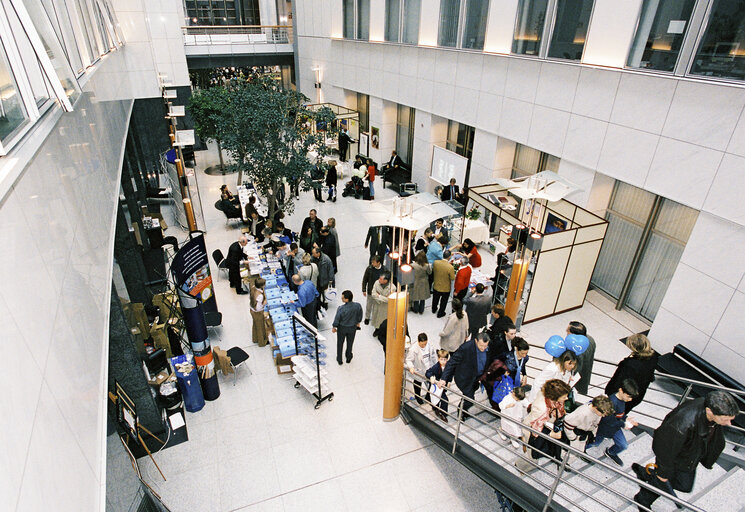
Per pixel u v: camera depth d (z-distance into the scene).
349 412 7.72
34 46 3.25
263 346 9.22
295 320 7.78
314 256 9.82
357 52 18.80
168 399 7.55
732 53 6.96
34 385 1.95
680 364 8.16
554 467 5.68
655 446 4.43
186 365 7.53
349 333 8.36
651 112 8.27
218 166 20.00
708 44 7.25
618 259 10.48
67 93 4.00
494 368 6.61
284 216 14.18
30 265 2.23
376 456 6.97
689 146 7.71
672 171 8.06
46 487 1.84
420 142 16.20
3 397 1.58
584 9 9.38
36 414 1.90
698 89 7.41
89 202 4.32
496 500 6.38
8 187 2.04
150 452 6.93
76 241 3.42
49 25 3.98
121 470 4.98
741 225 7.12
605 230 9.51
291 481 6.56
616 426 5.30
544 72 10.55
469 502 6.36
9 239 2.00
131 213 11.07
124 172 10.59
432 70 14.57
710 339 7.84
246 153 12.66
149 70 17.36
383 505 6.28
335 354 9.02
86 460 2.54
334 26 20.09
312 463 6.83
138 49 16.75
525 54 11.15
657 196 9.20
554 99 10.42
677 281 8.29
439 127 15.59
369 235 11.46
